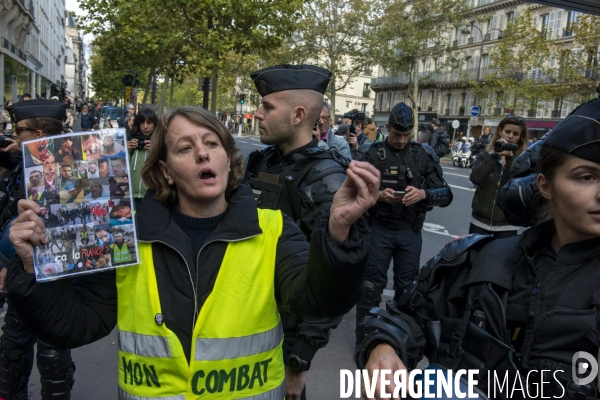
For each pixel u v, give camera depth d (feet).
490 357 4.37
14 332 8.66
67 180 4.95
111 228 5.00
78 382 11.75
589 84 93.50
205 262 5.18
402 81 180.55
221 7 41.63
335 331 15.23
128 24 46.03
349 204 4.40
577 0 19.58
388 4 125.90
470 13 129.29
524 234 4.59
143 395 5.05
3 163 11.32
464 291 4.78
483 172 15.01
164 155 5.43
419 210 13.43
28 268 4.94
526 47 103.81
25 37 118.01
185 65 47.55
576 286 4.18
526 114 127.24
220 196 5.45
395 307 5.21
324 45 137.69
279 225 5.53
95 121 87.30
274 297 5.43
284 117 8.47
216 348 5.03
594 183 4.06
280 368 5.50
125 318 5.19
